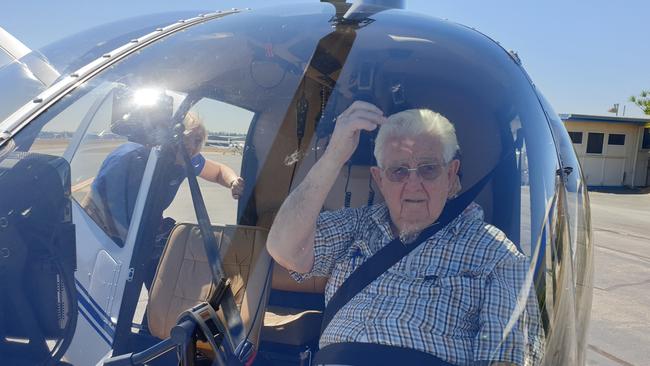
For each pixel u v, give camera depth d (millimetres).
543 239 1499
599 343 4504
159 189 1496
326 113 1564
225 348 1218
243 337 1271
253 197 1466
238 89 1735
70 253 1402
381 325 1348
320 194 1433
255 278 1358
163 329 1342
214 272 1341
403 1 2328
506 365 1299
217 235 1398
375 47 1788
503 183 1468
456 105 1559
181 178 1510
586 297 1882
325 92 1630
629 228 11164
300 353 1386
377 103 1553
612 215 13641
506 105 1659
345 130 1452
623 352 4328
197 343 1200
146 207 1476
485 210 1430
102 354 1324
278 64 1765
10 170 1466
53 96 1690
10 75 1872
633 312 5316
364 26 1945
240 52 1834
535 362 1349
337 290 1441
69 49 1983
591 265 2045
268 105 1660
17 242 1346
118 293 1394
